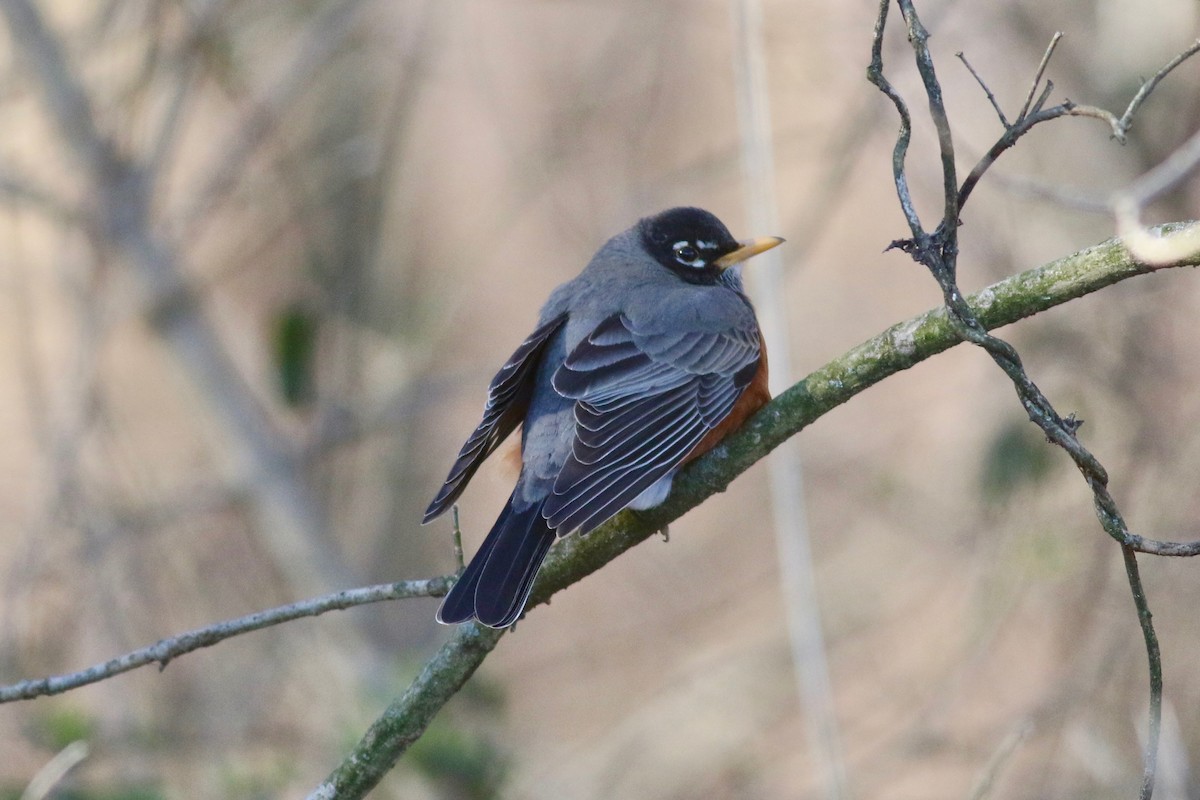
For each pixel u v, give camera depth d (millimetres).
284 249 14984
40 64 12484
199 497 12992
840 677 14094
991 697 12625
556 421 7480
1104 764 10383
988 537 11969
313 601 6195
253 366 14773
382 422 13469
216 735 11250
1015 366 5266
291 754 11258
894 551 14398
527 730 14469
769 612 15789
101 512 12445
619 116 16328
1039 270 5477
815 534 14945
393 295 14984
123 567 12492
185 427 14664
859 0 13492
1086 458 5250
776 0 13930
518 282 17625
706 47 16781
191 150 15359
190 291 12930
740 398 7637
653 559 16328
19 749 11172
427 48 15039
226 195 13578
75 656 12008
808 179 17828
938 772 13359
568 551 6727
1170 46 11516
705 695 13984
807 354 16562
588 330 7855
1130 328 11750
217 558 13203
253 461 12969
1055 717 11141
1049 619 12234
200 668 12445
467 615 5984
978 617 12281
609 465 6852
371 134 15039
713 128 16562
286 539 13008
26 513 13641
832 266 17453
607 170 15797
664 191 15641
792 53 13312
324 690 12477
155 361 14648
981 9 12344
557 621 16203
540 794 13164
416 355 14102
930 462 14445
